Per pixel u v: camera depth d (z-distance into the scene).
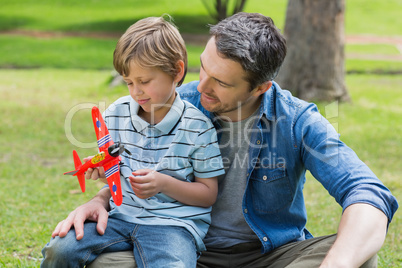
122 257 2.72
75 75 16.44
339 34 12.13
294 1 12.02
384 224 2.53
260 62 2.70
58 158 7.99
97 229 2.75
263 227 3.02
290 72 12.18
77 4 32.16
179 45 2.96
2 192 6.27
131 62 2.81
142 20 3.02
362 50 23.77
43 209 5.66
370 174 2.72
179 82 3.06
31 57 19.41
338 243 2.46
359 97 13.80
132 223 2.85
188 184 2.88
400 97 14.22
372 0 35.31
